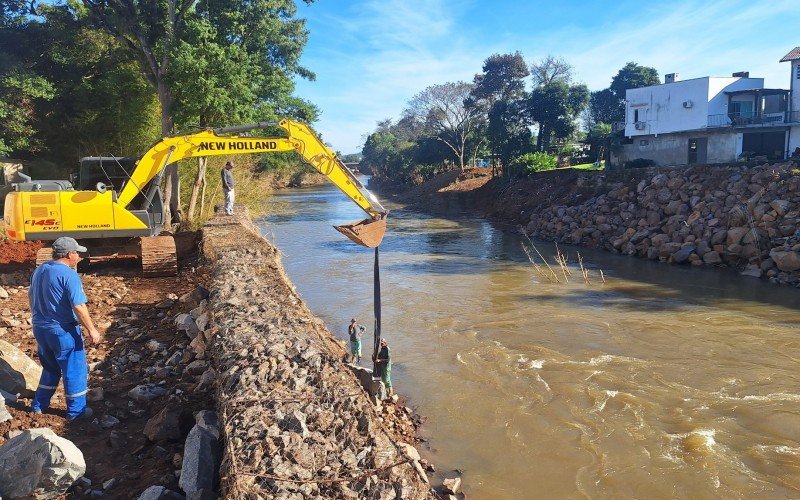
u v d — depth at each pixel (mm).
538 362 13133
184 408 6133
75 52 28188
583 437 9586
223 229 17188
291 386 6043
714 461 8781
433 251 30359
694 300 19047
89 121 28422
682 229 27328
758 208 24766
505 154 57156
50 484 4457
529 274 23875
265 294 9719
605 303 18766
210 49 21938
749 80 42000
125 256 16344
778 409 10578
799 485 8164
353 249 30938
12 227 13039
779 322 16328
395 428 9633
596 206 34375
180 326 9719
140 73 26781
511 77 69062
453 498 7637
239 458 4715
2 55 25016
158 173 13812
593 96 83438
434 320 16719
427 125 76500
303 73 28656
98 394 6816
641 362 13141
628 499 7848
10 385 6352
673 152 43312
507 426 9969
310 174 101312
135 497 4805
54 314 5852
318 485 4461
